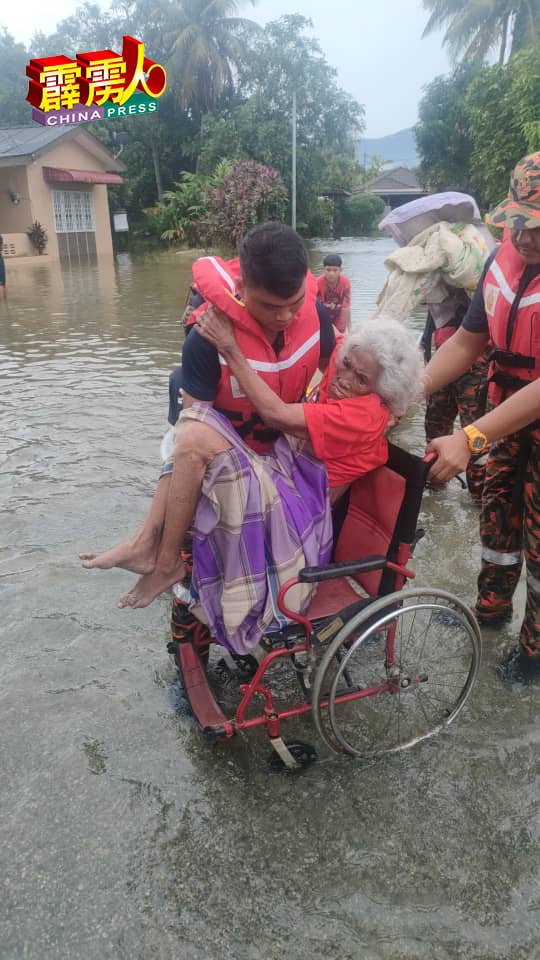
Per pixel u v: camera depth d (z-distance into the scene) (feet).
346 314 23.86
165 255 89.51
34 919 6.54
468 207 14.28
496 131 55.57
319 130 112.68
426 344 17.58
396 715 9.11
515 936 6.46
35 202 77.46
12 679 9.64
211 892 6.84
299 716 9.14
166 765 8.29
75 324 36.99
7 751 8.43
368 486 8.46
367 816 7.69
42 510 14.48
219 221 91.91
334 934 6.46
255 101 105.60
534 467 8.96
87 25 127.85
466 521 14.43
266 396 7.45
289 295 6.82
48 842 7.28
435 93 97.35
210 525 7.64
